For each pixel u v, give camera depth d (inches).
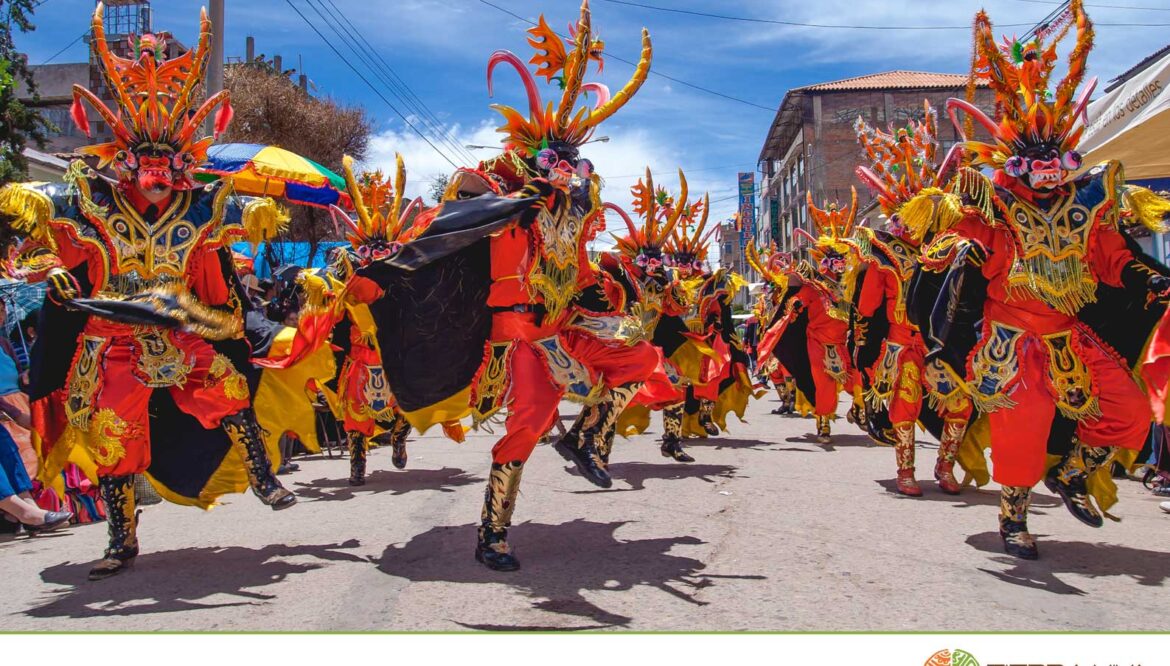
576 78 171.5
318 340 174.6
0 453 222.4
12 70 614.9
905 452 236.1
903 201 248.8
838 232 343.9
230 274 176.6
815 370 349.1
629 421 303.7
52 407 169.6
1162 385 156.6
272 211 175.6
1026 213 167.0
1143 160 300.0
